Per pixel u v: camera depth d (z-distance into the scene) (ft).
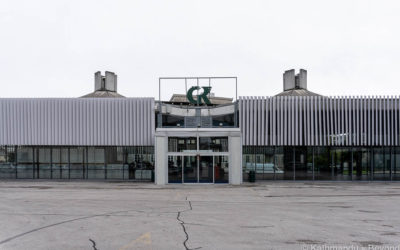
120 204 52.44
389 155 90.99
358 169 90.99
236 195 63.72
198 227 36.32
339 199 58.70
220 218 41.32
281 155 91.71
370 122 90.27
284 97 91.40
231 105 90.27
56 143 91.91
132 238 31.81
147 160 91.86
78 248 28.66
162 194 64.95
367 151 91.30
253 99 91.15
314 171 91.25
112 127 92.02
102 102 92.27
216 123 88.48
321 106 91.09
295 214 44.24
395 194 65.62
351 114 90.74
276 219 40.78
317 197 61.21
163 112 87.92
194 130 84.64
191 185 80.94
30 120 92.58
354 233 34.04
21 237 32.40
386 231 34.99
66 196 61.77
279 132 90.94
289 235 33.06
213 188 75.10
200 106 88.28
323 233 33.96
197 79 89.35
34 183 84.64
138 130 91.76
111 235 32.94
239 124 90.74
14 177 92.22
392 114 90.17
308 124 90.79
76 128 92.12
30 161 92.58
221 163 83.76
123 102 92.22
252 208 48.98
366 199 58.70
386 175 90.68
